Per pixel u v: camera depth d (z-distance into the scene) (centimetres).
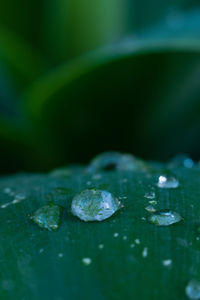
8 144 14
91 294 6
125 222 7
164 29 12
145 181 8
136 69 12
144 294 6
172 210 7
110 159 10
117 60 11
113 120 14
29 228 7
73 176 9
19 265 7
